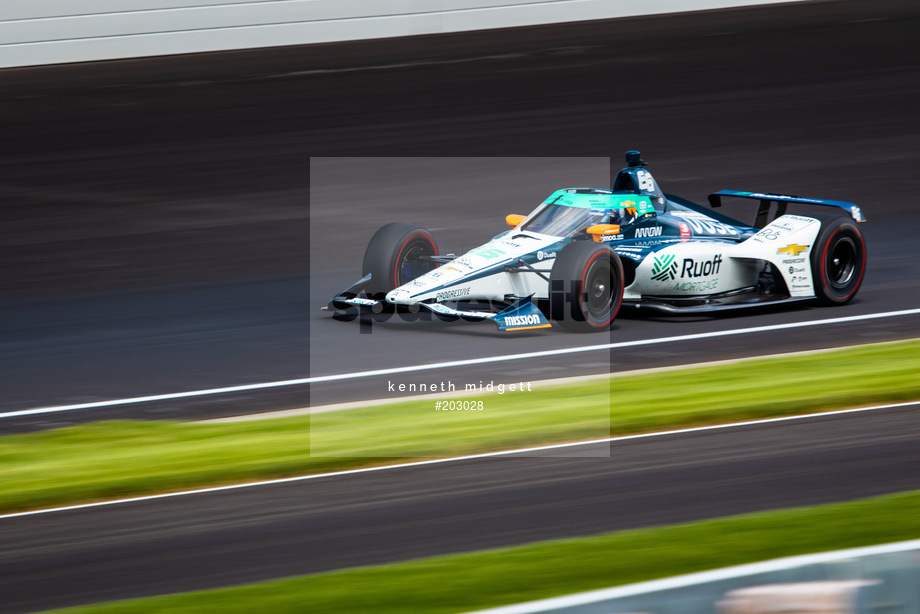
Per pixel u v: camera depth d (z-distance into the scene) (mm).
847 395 27219
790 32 91000
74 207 52844
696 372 29266
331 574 18688
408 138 65688
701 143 63594
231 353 32531
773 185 55312
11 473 23422
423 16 90250
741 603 15586
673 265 34469
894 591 15867
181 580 18922
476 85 76375
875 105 71438
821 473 22734
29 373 31203
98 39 81750
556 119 68938
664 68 80438
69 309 37781
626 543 19609
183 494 22219
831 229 35969
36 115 69375
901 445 24156
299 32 87062
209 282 41062
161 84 76125
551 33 90625
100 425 26406
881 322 34562
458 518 20984
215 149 63406
